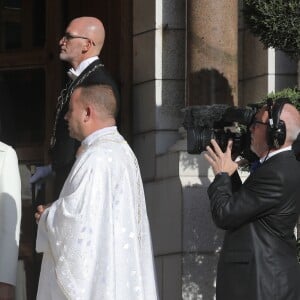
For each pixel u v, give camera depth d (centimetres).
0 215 804
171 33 1170
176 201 1084
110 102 751
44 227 735
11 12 1371
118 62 1238
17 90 1362
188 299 1064
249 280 820
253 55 1179
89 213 716
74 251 712
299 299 831
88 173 723
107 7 1264
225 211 822
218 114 887
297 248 946
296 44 940
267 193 816
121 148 746
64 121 947
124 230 731
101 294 715
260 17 940
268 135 830
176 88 1167
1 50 1366
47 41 1338
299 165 832
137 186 754
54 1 1331
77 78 952
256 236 825
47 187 1142
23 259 1270
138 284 733
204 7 1088
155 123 1159
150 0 1178
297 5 929
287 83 1166
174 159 1095
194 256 1067
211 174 1084
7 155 815
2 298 799
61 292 722
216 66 1088
